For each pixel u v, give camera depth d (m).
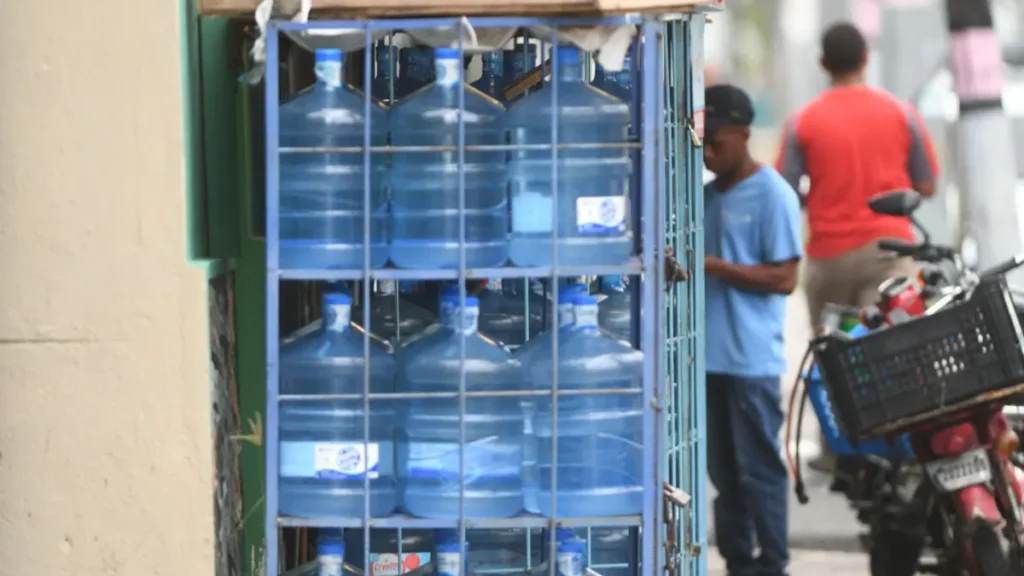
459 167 12.13
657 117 12.27
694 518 16.91
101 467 12.77
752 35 106.19
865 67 27.19
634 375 12.53
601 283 14.94
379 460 12.45
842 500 28.06
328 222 12.45
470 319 12.49
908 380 16.91
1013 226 29.66
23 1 12.57
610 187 12.65
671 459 16.16
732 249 20.66
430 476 12.38
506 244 12.66
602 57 12.55
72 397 12.74
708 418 21.05
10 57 12.62
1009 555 17.25
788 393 38.16
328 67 12.56
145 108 12.63
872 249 26.61
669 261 13.59
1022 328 17.22
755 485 20.61
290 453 12.37
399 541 14.17
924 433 17.72
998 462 17.38
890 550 19.47
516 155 12.50
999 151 29.58
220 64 14.11
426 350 12.53
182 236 12.68
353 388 12.55
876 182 26.70
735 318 20.53
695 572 16.80
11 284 12.70
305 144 12.52
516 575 13.28
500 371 12.45
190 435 12.76
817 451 31.19
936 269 18.73
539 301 14.95
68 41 12.62
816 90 84.25
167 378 12.73
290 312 15.11
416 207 12.45
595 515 12.41
